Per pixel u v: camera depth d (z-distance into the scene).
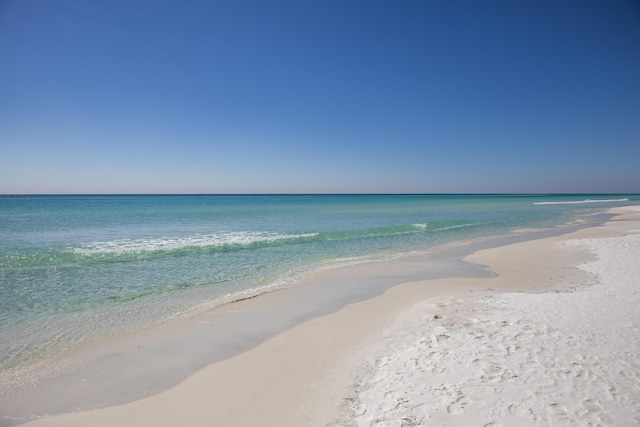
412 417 3.99
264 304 9.02
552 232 23.25
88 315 8.25
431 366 5.12
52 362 6.00
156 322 7.81
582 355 5.17
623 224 27.33
